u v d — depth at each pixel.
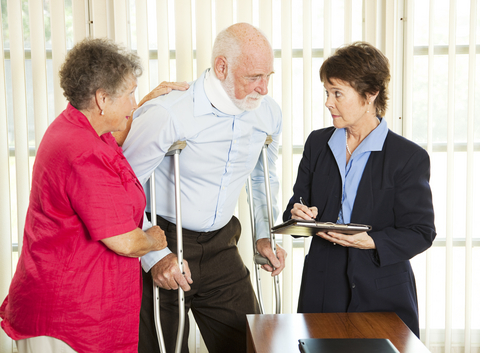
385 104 1.53
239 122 1.61
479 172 2.60
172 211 1.68
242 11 2.45
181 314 1.56
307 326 1.34
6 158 2.50
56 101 2.47
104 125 1.29
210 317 1.82
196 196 1.66
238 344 1.82
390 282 1.51
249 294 1.87
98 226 1.19
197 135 1.55
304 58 2.48
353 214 1.53
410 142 1.53
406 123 2.49
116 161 1.26
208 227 1.72
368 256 1.51
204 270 1.74
